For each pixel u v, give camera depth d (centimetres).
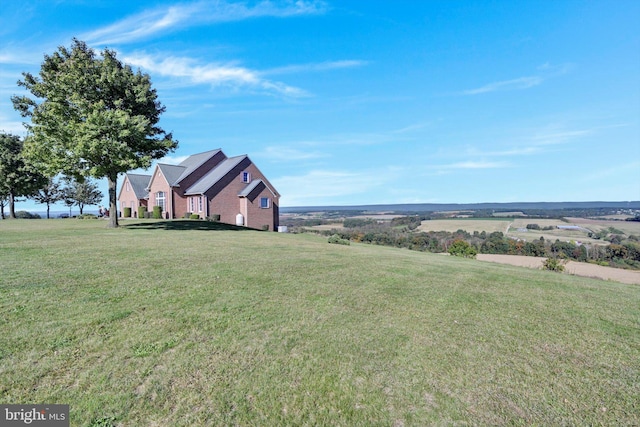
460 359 455
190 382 375
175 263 920
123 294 629
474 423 332
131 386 362
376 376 405
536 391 388
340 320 569
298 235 2514
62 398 339
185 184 3400
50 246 1134
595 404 367
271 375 396
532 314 650
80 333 466
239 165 3384
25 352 411
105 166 1792
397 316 604
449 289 811
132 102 1967
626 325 606
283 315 576
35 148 1717
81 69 1838
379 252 1555
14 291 610
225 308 589
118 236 1527
